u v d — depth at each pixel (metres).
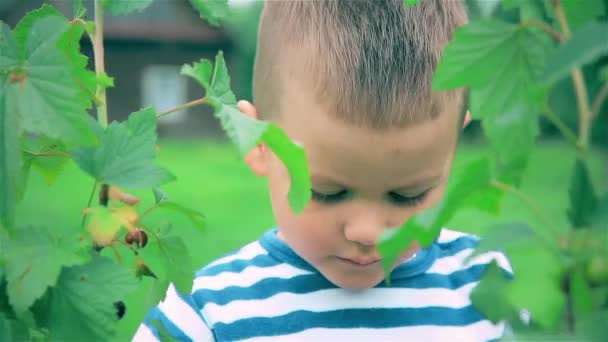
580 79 0.62
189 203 10.12
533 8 0.76
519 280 0.53
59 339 0.71
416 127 1.14
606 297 0.53
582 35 0.50
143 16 23.38
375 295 1.47
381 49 1.20
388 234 0.59
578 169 0.56
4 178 0.64
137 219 0.81
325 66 1.20
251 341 1.42
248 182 12.78
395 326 1.45
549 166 13.43
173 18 23.59
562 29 0.63
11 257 0.68
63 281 0.70
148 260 0.89
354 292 1.46
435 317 1.47
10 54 0.65
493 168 0.60
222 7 0.87
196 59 24.02
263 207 9.77
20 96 0.64
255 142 0.62
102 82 0.85
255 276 1.48
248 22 21.48
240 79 21.61
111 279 0.71
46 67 0.64
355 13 1.25
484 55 0.65
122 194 0.83
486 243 0.56
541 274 0.53
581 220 0.54
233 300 1.45
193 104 0.76
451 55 0.65
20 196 0.69
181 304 1.43
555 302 0.51
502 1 0.78
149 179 0.74
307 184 0.67
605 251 0.53
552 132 11.84
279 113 1.28
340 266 1.31
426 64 1.21
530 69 0.65
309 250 1.29
